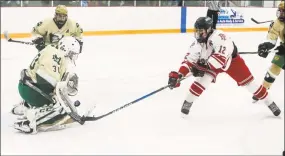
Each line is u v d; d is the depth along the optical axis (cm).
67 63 364
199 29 355
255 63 712
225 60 356
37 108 336
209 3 759
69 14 942
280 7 414
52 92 343
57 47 362
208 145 321
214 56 353
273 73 443
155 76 609
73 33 466
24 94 345
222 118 389
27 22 895
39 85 339
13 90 495
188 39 991
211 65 354
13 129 348
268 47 420
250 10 1140
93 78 584
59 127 347
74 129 351
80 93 485
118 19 995
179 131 352
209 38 357
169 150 310
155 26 1039
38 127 339
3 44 839
